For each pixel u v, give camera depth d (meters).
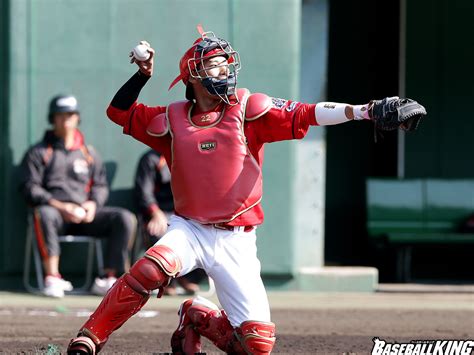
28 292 39.25
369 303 37.78
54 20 40.19
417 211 45.81
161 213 38.03
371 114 17.94
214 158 18.53
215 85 18.45
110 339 26.61
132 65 40.47
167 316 32.84
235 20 40.19
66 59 40.22
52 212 37.78
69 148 38.50
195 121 18.88
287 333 28.58
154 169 38.34
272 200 40.12
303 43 43.12
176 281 39.09
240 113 18.66
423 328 30.09
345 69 50.91
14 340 26.12
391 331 29.20
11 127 39.88
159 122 19.20
